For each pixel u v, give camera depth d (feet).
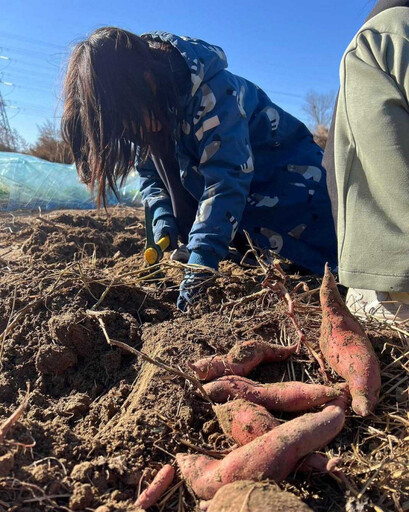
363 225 1.81
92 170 2.17
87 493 1.22
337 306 1.66
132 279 2.40
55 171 7.61
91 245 3.49
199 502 1.27
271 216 2.88
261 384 1.56
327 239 2.90
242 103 2.58
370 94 1.78
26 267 2.85
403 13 1.79
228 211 2.34
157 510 1.28
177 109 2.32
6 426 1.28
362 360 1.52
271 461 1.18
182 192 2.88
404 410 1.54
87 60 2.06
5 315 2.17
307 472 1.31
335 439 1.47
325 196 2.86
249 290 2.33
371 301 1.97
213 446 1.46
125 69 2.10
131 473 1.33
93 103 2.06
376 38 1.81
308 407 1.48
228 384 1.55
